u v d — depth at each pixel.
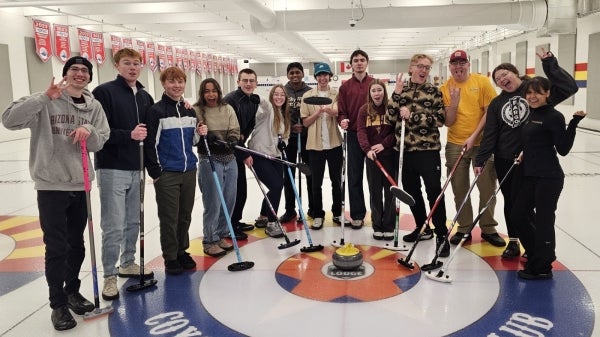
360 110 3.98
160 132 3.19
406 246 3.84
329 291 3.02
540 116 2.94
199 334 2.52
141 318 2.72
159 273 3.39
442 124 3.67
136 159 3.05
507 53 18.80
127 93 3.01
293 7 12.46
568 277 3.14
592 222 4.38
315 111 4.38
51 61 13.17
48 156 2.50
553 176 2.95
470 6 11.27
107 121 2.79
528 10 11.10
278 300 2.90
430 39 19.95
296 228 4.45
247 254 3.76
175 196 3.28
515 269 3.31
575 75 13.17
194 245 4.02
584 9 11.20
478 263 3.44
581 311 2.68
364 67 4.11
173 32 16.58
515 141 3.38
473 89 3.78
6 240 4.25
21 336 2.55
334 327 2.55
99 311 2.74
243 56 27.52
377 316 2.66
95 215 5.09
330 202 5.54
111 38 15.76
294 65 4.59
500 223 4.50
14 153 10.11
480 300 2.84
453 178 3.91
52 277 2.59
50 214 2.55
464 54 3.70
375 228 4.07
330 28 11.74
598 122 12.02
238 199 4.17
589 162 7.68
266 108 4.11
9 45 11.79
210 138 3.48
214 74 26.17
